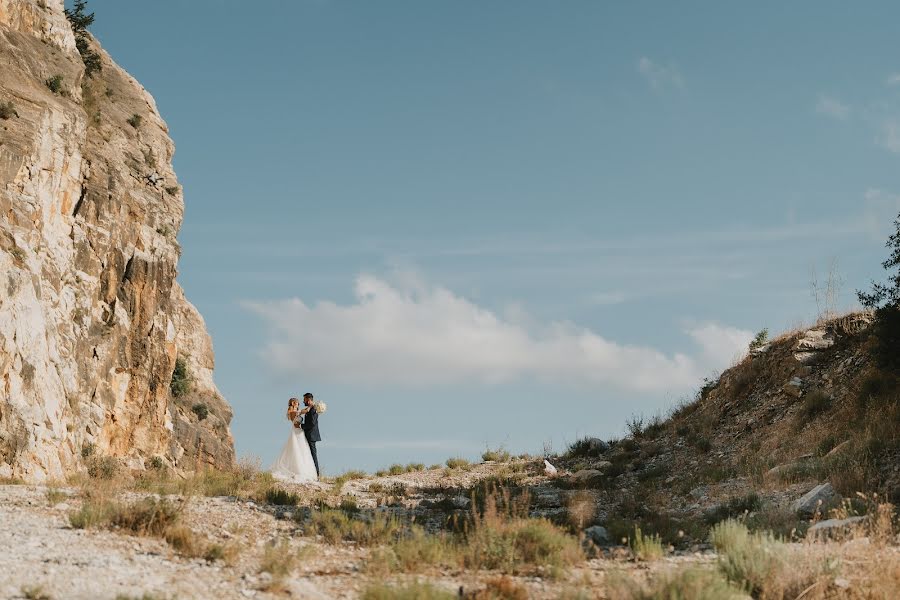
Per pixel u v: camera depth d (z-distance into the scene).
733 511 14.68
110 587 7.93
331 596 8.57
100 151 37.47
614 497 19.67
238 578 8.97
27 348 24.00
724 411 26.59
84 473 23.30
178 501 14.12
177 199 42.09
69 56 35.78
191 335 50.38
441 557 10.67
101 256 33.94
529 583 9.38
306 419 24.36
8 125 27.83
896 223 20.42
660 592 8.13
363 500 18.84
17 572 8.18
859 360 22.53
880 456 16.48
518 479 25.22
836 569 8.93
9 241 25.16
